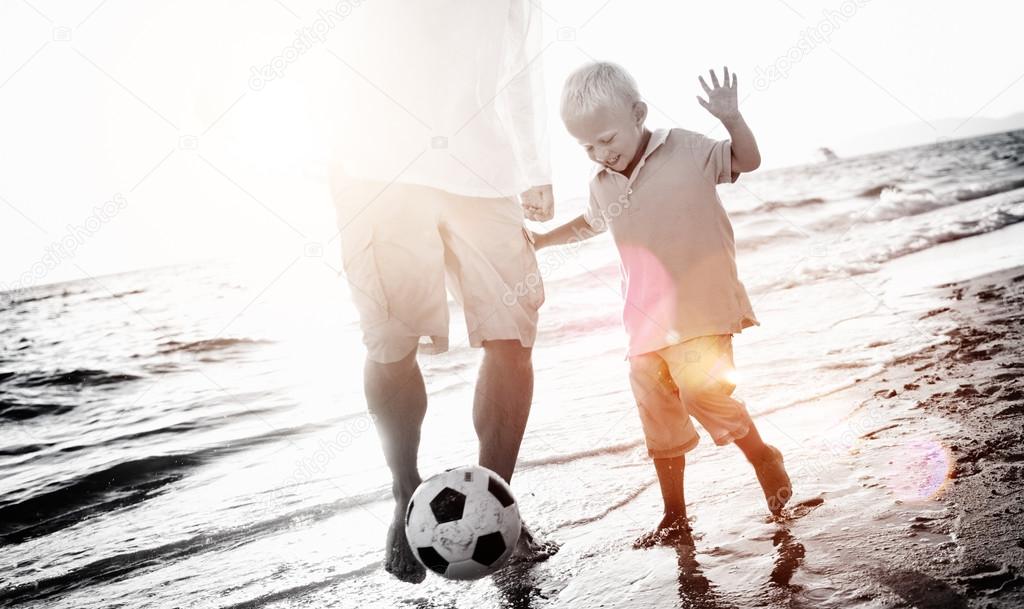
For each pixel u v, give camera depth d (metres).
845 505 2.17
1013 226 8.64
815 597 1.63
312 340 9.03
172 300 16.09
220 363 8.01
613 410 3.85
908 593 1.57
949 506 2.03
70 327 12.93
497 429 2.22
